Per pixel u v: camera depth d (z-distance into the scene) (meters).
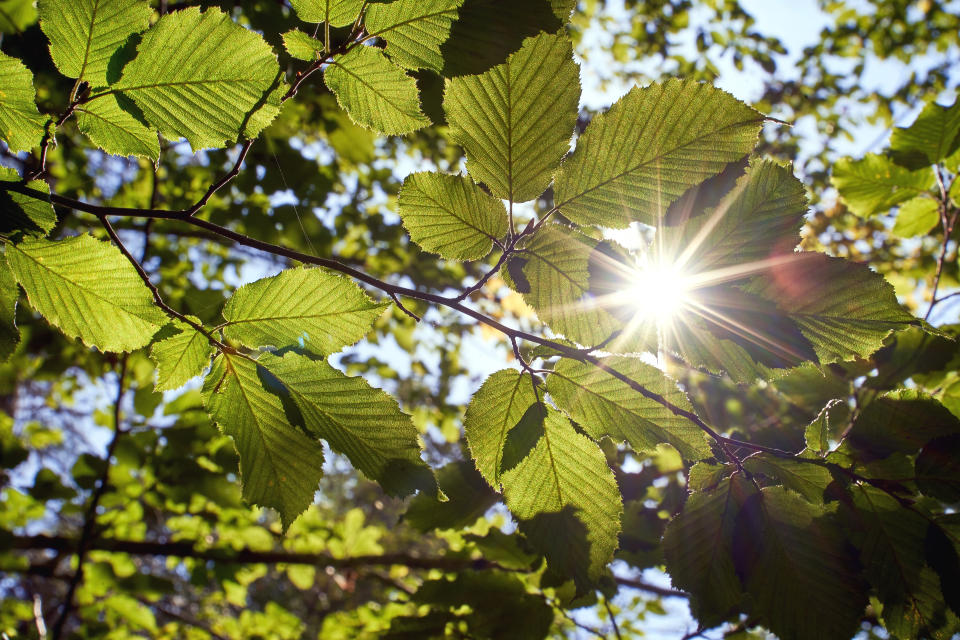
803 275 0.35
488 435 0.39
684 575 0.38
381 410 0.39
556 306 0.38
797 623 0.37
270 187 1.03
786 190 0.35
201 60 0.35
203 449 1.05
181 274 1.33
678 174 0.35
